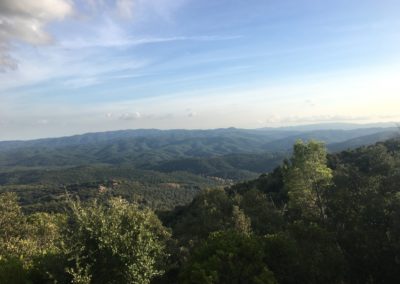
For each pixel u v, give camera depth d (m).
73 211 17.14
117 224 16.77
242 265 16.86
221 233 19.62
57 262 16.17
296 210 36.91
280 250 18.30
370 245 18.36
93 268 15.87
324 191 28.77
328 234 19.73
